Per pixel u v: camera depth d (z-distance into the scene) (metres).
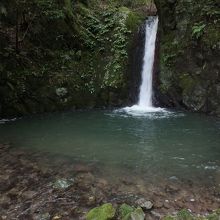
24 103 12.47
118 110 13.35
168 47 13.66
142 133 9.95
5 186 6.49
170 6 13.62
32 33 13.52
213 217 5.27
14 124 11.09
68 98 13.47
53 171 7.18
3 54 12.31
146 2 19.70
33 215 5.55
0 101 11.84
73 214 5.58
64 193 6.23
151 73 14.16
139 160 7.82
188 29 13.06
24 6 12.42
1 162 7.66
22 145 8.89
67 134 9.93
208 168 7.34
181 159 7.88
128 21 15.54
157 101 13.87
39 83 13.02
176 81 13.28
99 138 9.50
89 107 13.73
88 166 7.46
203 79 12.46
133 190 6.34
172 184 6.57
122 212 5.50
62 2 14.31
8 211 5.67
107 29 15.52
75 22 14.98
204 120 11.38
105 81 14.30
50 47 14.05
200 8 12.74
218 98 11.94
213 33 12.09
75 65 14.25
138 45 15.02
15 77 12.44
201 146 8.76
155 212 5.60
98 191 6.30
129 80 14.56
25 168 7.32
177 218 5.33
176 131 10.12
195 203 5.87
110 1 18.67
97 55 14.92
